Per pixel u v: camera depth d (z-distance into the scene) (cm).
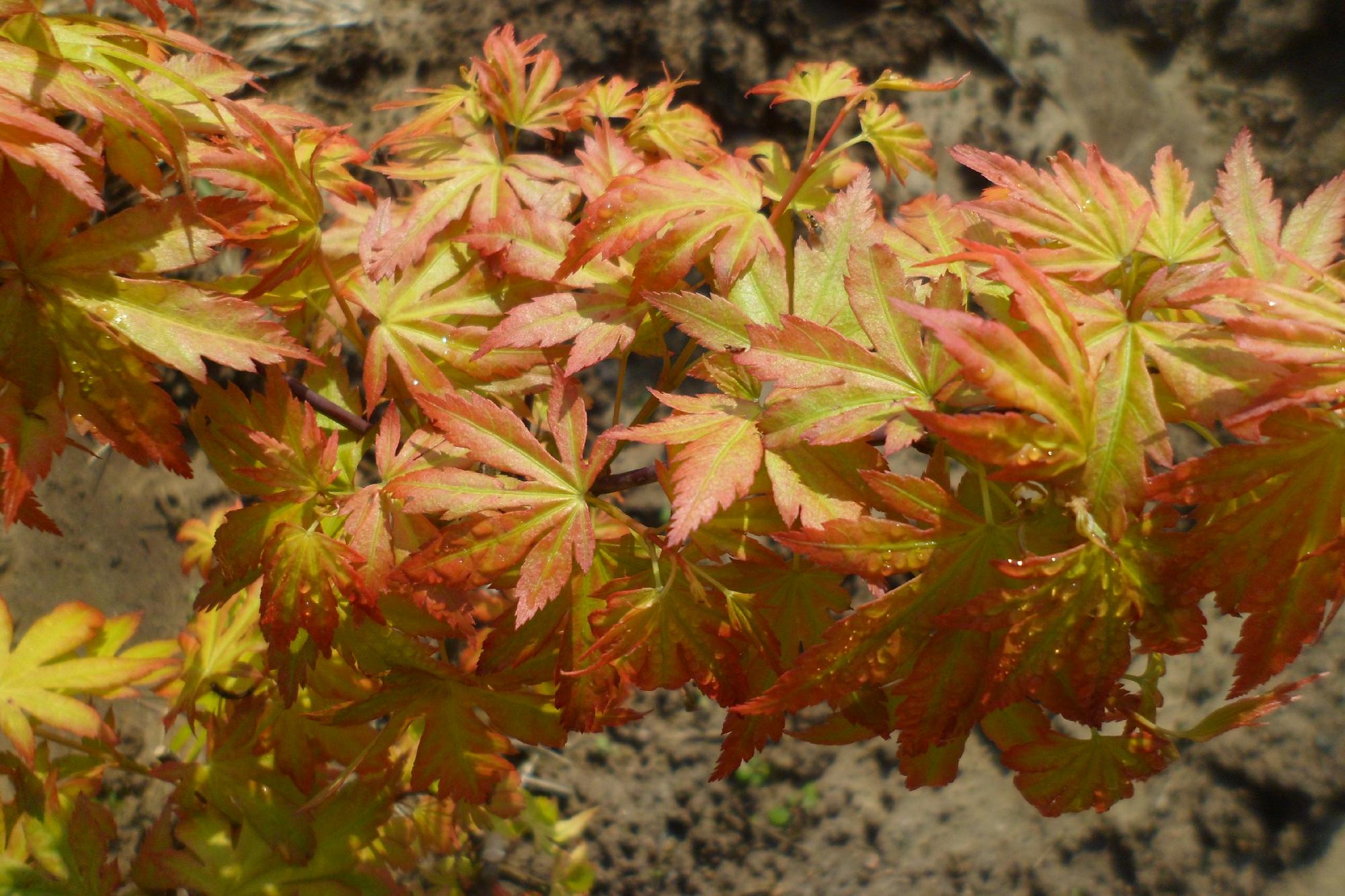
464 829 73
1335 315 42
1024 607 44
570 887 75
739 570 48
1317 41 91
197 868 56
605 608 46
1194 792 80
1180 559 44
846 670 45
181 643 59
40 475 45
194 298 46
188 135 49
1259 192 45
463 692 51
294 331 53
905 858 80
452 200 52
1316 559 43
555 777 81
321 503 50
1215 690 82
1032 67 90
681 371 50
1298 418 42
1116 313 44
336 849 57
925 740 45
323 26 86
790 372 44
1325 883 75
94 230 45
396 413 49
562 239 50
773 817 81
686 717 83
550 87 54
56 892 54
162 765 57
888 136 55
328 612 48
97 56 46
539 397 59
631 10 87
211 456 50
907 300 45
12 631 55
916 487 44
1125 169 89
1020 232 45
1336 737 78
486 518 46
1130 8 92
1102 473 43
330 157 55
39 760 56
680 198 48
